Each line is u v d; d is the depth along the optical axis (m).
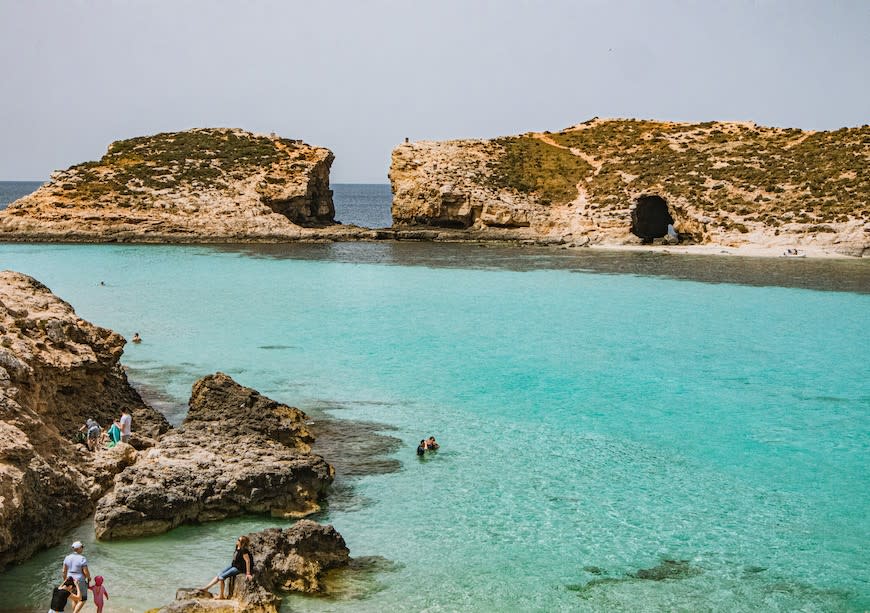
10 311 28.06
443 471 26.80
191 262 84.56
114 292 64.19
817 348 45.09
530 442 29.64
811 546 21.62
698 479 26.22
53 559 20.16
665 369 40.41
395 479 26.06
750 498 24.72
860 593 19.27
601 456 28.25
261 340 46.69
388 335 48.34
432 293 65.25
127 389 31.59
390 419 32.25
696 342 46.62
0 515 18.86
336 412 33.09
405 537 21.98
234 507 23.02
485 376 38.94
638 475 26.53
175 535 21.81
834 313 55.94
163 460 23.70
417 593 19.05
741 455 28.42
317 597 18.80
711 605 18.66
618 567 20.41
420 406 34.03
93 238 101.56
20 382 24.77
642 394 36.00
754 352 44.12
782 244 94.81
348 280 72.62
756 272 77.75
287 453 25.23
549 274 77.06
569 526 22.72
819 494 25.08
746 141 124.50
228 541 21.52
